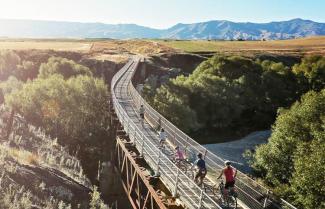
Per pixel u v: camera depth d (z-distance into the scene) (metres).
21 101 37.53
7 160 22.95
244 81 79.00
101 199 28.53
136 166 24.02
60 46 116.56
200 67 88.19
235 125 71.69
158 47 129.38
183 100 65.44
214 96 70.12
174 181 19.70
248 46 150.88
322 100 37.25
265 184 34.53
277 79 82.38
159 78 88.44
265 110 78.94
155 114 36.03
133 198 25.02
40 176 23.48
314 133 32.91
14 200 19.38
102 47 123.81
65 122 39.16
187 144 27.56
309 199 27.17
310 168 27.75
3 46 101.12
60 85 43.34
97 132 40.56
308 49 147.50
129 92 54.56
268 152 36.53
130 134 30.23
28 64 72.12
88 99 47.25
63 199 22.98
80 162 32.97
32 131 33.28
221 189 17.72
